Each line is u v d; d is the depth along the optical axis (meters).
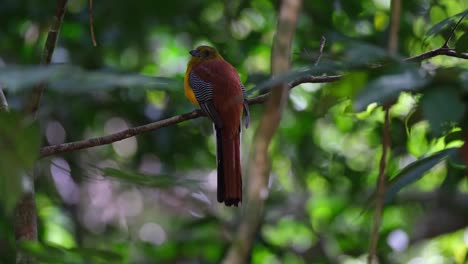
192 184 5.43
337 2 13.47
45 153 6.87
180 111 13.16
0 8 13.55
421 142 11.91
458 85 3.30
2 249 6.20
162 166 14.00
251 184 3.69
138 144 14.12
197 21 14.51
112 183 15.17
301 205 15.34
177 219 17.64
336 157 14.79
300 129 14.67
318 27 13.49
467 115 3.89
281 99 3.66
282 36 3.64
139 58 14.91
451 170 10.78
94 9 13.36
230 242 12.59
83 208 15.98
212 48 10.42
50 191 14.27
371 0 14.36
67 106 13.05
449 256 14.70
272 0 14.22
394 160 12.45
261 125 3.68
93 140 7.04
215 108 8.34
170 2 13.35
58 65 3.64
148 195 15.55
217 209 14.31
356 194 14.55
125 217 17.20
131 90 13.12
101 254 4.64
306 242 15.03
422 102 3.30
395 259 14.33
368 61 3.62
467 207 14.74
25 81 3.40
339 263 14.59
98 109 13.77
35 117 5.73
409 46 13.13
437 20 13.60
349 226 14.73
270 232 14.98
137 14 13.38
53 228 14.14
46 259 4.55
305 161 14.77
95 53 13.43
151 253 13.67
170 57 15.46
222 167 8.02
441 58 11.25
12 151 4.01
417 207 15.10
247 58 15.09
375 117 13.98
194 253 13.45
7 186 4.12
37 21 13.29
